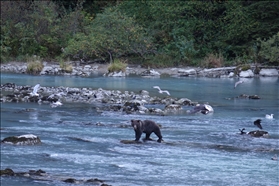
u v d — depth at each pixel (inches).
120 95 1611.7
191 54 2498.8
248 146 1027.3
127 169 892.6
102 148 1014.4
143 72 2272.4
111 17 2539.4
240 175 864.9
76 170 887.1
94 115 1312.7
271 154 981.2
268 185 817.5
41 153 985.5
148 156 964.0
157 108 1387.8
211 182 829.8
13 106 1437.0
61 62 2299.5
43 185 799.1
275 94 1689.2
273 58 2305.6
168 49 2546.8
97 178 842.2
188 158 952.9
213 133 1127.0
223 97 1612.9
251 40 2517.2
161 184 815.1
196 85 1898.4
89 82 1948.8
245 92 1722.4
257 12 2534.5
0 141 1056.2
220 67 2362.2
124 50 2508.6
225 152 989.8
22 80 1987.0
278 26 2466.8
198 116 1306.6
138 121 1050.7
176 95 1637.6
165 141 1058.7
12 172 855.1
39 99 1528.1
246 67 2239.2
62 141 1065.5
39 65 2263.8
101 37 2487.7
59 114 1327.5
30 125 1202.0
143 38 2508.6
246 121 1251.2
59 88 1731.1
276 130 1160.2
